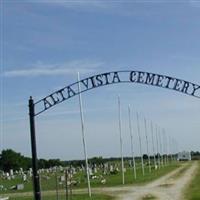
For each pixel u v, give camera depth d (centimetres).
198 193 4481
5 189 7212
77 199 4519
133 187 5912
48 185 7006
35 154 2380
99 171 12194
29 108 2380
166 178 7612
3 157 15338
